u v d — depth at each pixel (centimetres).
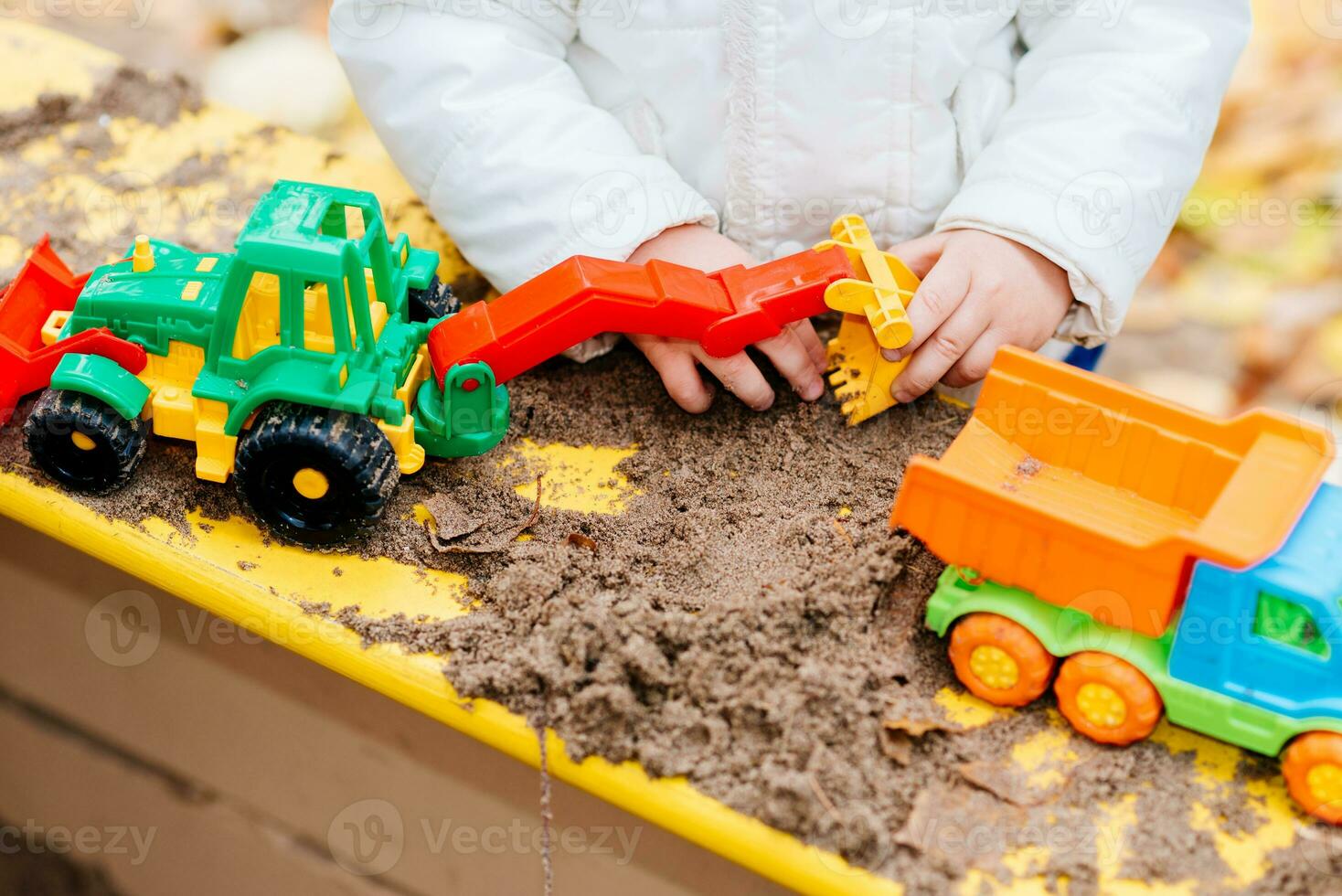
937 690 86
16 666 149
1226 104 221
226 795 142
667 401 108
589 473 102
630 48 116
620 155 112
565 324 95
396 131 115
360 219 127
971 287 103
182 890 161
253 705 129
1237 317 201
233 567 93
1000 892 76
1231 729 80
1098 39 113
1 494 97
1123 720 81
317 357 88
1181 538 73
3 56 137
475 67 112
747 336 98
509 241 113
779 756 81
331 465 88
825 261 98
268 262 84
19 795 166
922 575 92
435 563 94
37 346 100
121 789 154
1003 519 79
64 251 119
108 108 134
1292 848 78
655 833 104
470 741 111
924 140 116
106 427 92
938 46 112
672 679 84
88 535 95
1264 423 81
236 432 91
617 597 89
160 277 96
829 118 115
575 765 82
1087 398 87
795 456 102
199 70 220
